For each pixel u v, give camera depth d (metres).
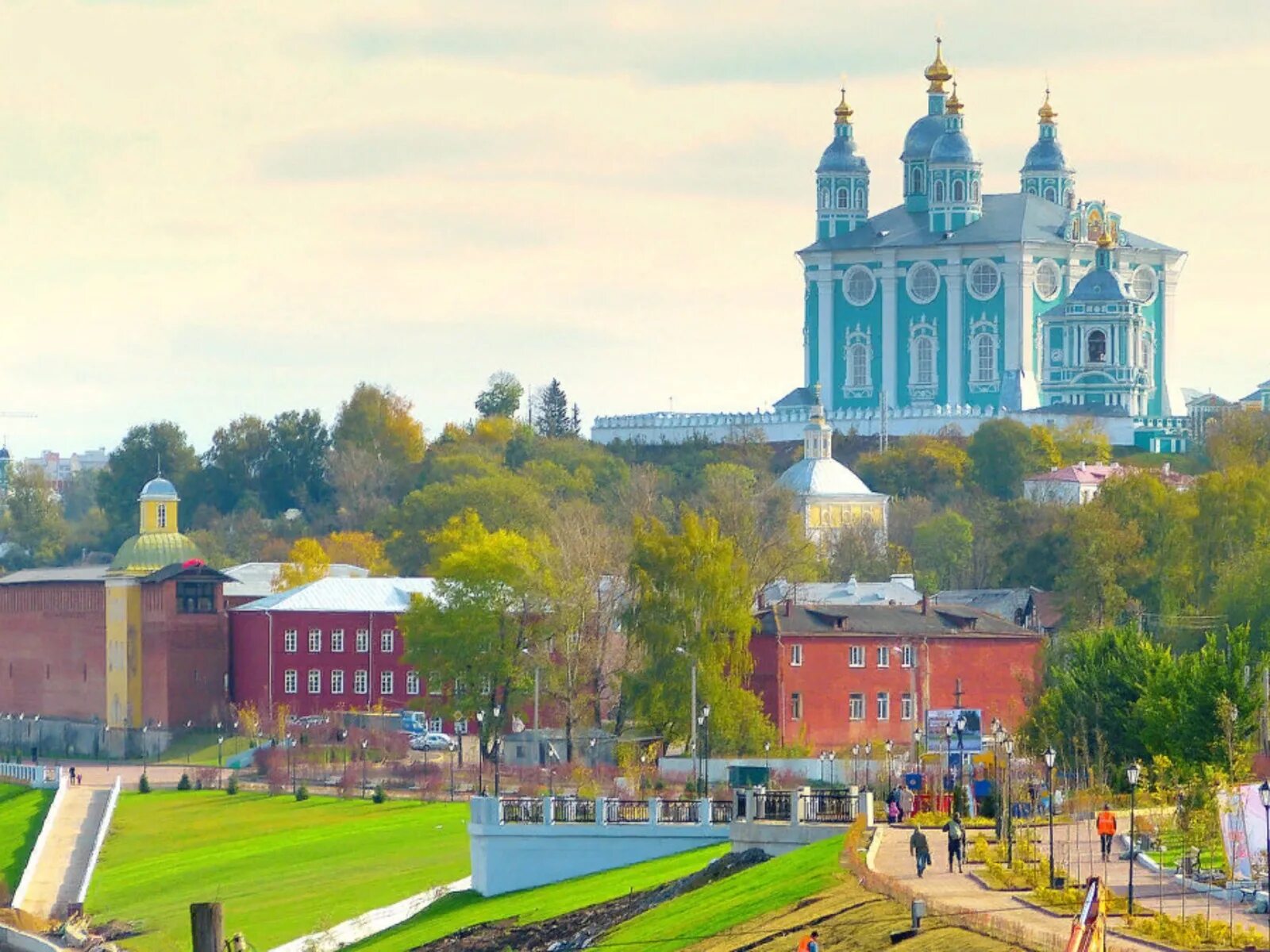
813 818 162.62
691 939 140.12
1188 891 132.25
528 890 176.50
